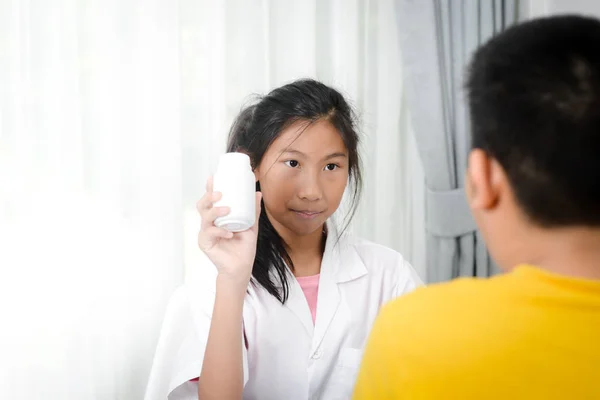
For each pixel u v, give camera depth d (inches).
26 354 50.3
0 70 48.4
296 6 61.1
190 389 37.3
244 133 39.5
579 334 15.8
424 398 16.5
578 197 16.1
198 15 56.7
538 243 17.5
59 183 51.1
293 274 40.9
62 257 51.4
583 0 62.2
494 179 17.9
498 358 16.1
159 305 56.4
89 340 53.2
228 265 31.7
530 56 16.7
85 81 52.2
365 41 65.4
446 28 64.3
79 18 51.4
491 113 17.2
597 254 16.8
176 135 55.7
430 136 64.7
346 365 39.7
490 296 17.2
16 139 49.1
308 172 36.4
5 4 48.3
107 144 53.1
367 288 42.3
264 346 38.3
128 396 55.7
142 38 54.0
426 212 68.1
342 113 37.7
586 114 15.6
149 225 55.5
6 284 49.3
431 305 17.9
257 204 32.5
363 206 65.8
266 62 59.7
